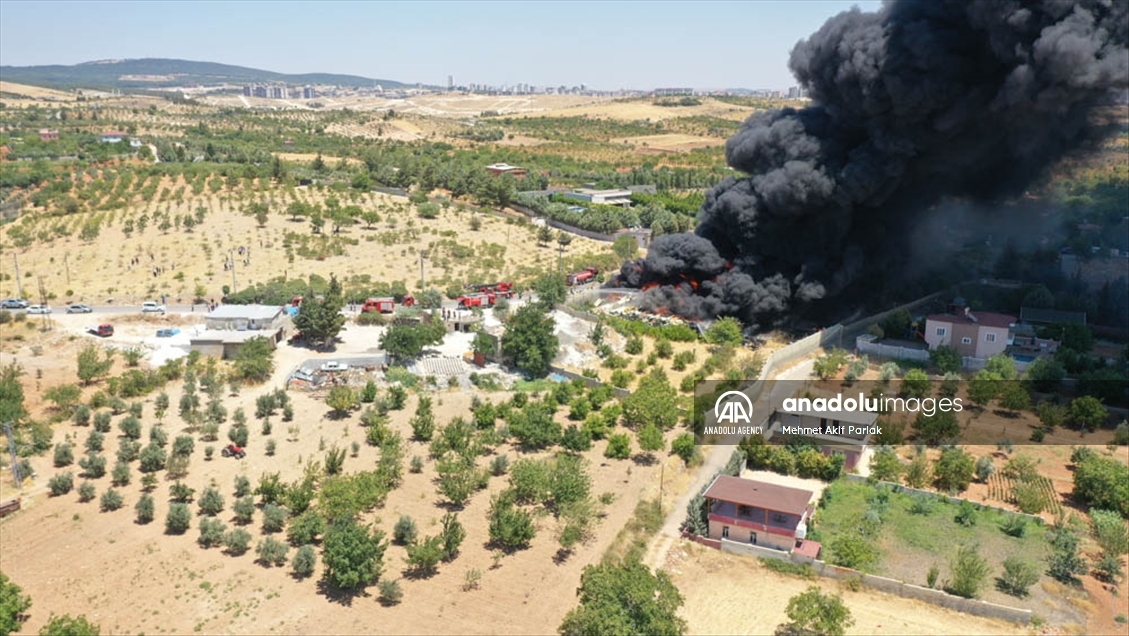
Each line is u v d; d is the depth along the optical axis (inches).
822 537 2090.3
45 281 4119.1
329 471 2316.7
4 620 1594.5
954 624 1777.8
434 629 1684.3
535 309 3228.3
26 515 2075.5
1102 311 3774.6
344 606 1749.5
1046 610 1823.3
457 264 4687.5
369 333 3545.8
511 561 1948.8
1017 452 2583.7
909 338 3508.9
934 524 2174.0
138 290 4008.4
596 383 3061.0
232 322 3363.7
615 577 1692.9
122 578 1818.4
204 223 5054.1
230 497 2182.6
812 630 1738.4
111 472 2310.5
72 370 3014.3
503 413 2746.1
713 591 1881.2
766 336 3720.5
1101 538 2058.3
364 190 6289.4
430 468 2405.3
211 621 1679.4
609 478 2377.0
